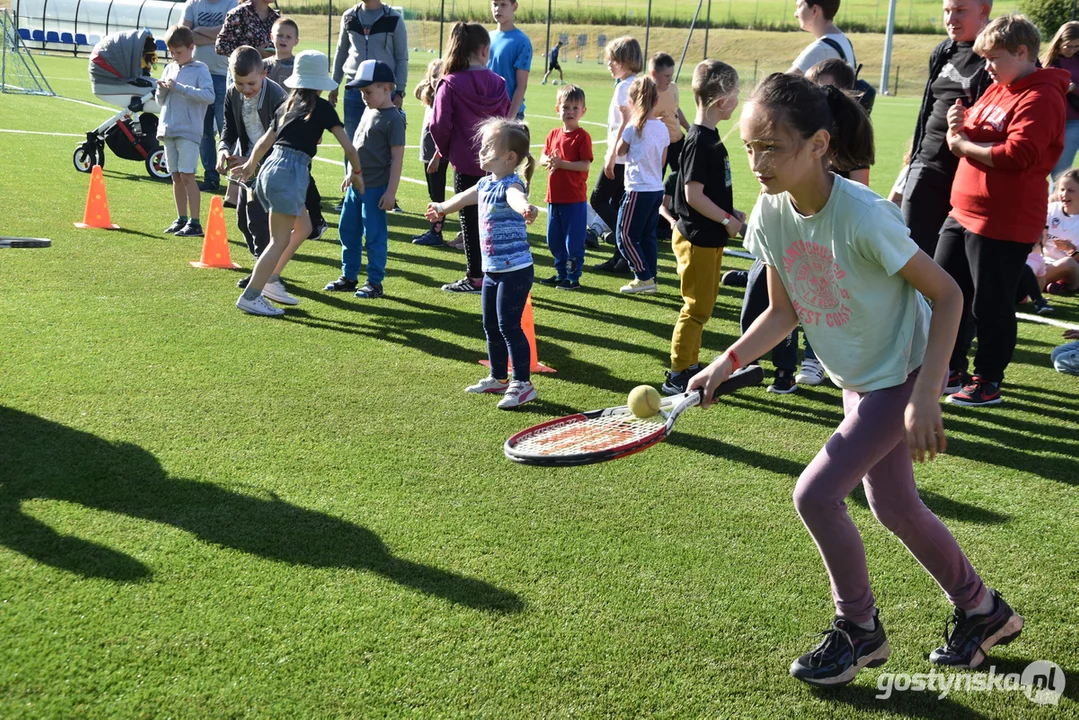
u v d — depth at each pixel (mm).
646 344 6184
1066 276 7891
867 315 2615
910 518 2756
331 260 8062
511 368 5227
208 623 2908
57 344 5414
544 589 3199
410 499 3805
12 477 3777
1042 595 3303
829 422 4965
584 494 3943
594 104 27062
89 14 34406
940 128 5398
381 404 4855
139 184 10969
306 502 3725
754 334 2938
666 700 2672
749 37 53031
